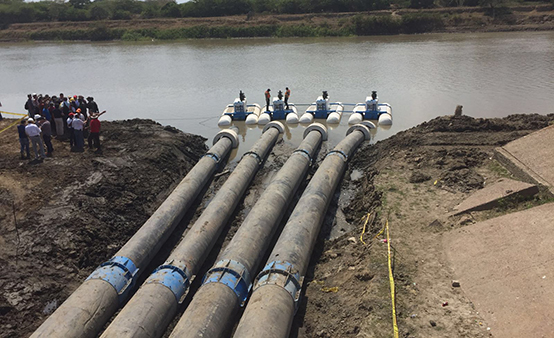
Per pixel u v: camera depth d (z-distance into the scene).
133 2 95.25
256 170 17.64
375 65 41.06
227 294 9.45
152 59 51.62
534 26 63.88
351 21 70.88
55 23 82.12
